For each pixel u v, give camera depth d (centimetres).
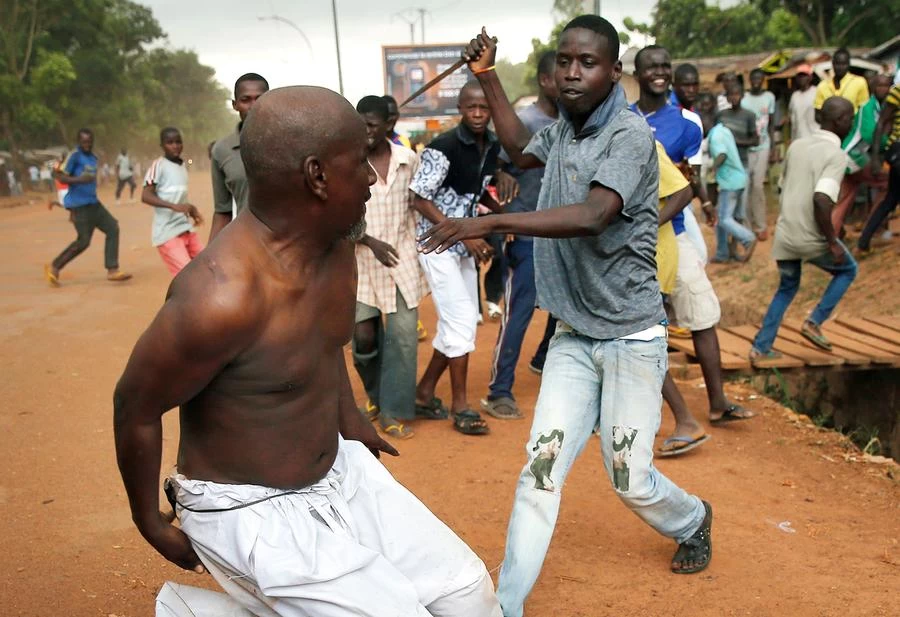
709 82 1722
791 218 616
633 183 289
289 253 202
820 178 601
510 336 543
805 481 458
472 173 508
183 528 214
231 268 193
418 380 637
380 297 500
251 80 489
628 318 312
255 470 208
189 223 871
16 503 424
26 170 4169
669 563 364
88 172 1051
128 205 2783
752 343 671
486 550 376
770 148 1250
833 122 598
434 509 418
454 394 532
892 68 1405
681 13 2947
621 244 308
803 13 2812
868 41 2770
